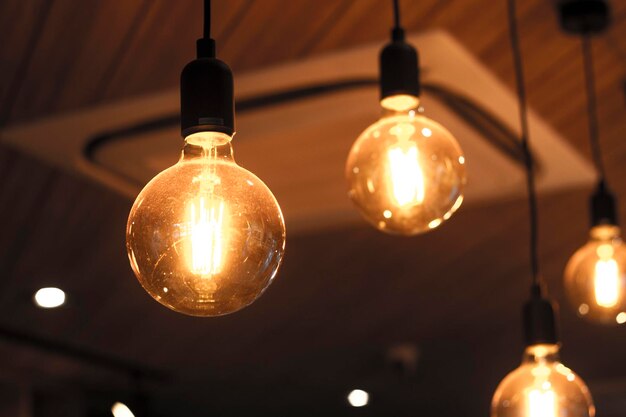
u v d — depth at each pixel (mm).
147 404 8164
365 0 3043
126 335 6652
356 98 3475
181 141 3729
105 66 3350
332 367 7645
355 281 5777
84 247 5016
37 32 3182
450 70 3410
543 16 3248
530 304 2346
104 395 8211
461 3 3084
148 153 3842
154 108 3539
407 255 5391
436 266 5590
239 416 9047
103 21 3127
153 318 6270
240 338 6785
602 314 2867
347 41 3230
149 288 1376
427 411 8375
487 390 7715
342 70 3352
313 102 3514
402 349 7137
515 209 4766
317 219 4680
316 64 3324
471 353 7340
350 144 3783
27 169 4133
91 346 6949
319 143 3771
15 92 3486
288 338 6832
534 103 3703
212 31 3184
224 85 1438
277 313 6297
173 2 3025
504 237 5164
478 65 3389
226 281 1342
